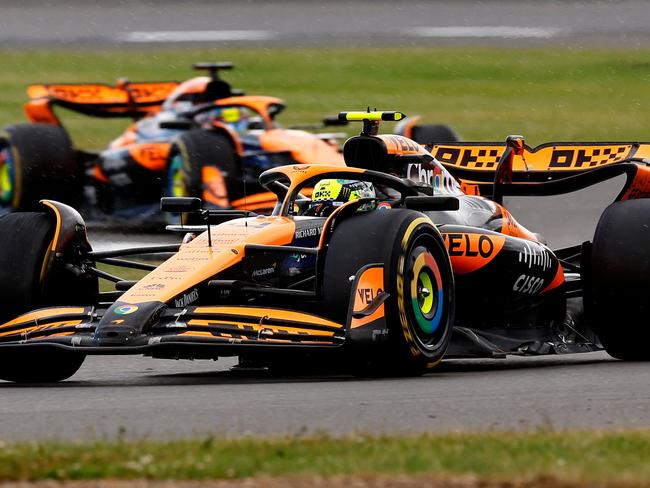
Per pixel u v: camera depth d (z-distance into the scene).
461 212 35.50
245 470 17.45
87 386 29.72
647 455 18.53
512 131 93.38
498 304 34.28
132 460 18.34
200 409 24.41
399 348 28.97
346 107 101.81
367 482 16.67
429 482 16.61
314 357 29.52
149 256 57.16
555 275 35.84
